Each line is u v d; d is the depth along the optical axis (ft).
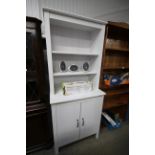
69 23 4.12
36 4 4.45
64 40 4.93
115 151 4.98
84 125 5.02
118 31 5.59
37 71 3.94
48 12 3.36
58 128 4.45
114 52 5.83
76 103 4.45
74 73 4.59
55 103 4.01
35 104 4.18
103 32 4.54
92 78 5.65
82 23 4.01
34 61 3.85
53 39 4.69
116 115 6.72
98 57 4.95
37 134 4.52
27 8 4.38
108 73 6.21
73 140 5.03
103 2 5.62
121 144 5.36
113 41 5.51
